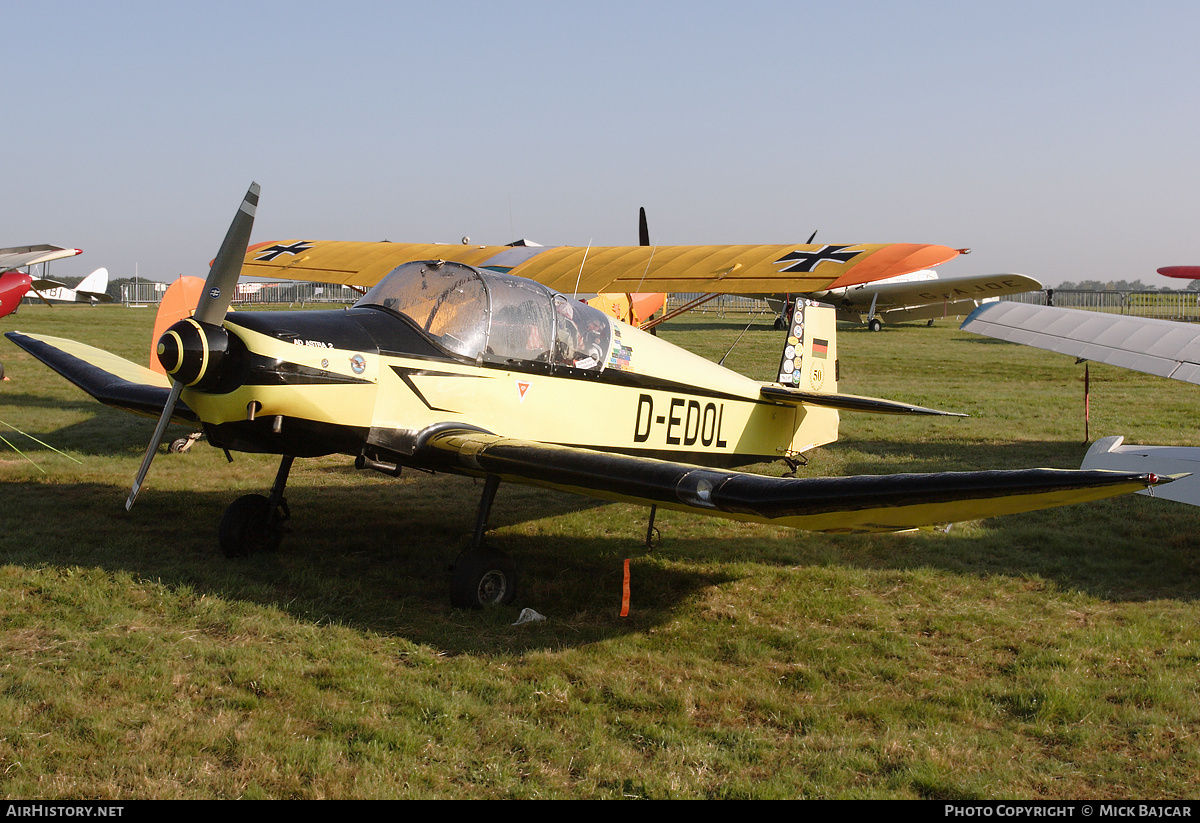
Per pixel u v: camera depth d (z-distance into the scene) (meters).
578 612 4.97
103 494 7.42
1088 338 7.51
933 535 6.75
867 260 7.96
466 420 5.34
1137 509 7.52
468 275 5.47
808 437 8.21
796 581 5.62
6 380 14.72
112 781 3.00
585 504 7.85
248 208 4.64
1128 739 3.53
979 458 9.84
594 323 6.11
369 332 5.05
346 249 12.12
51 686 3.67
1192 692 3.95
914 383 17.97
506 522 7.11
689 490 4.10
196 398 4.79
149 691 3.67
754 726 3.63
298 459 9.46
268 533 5.81
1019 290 28.78
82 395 13.40
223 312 4.73
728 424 7.25
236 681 3.82
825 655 4.37
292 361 4.65
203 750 3.25
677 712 3.69
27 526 6.27
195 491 7.71
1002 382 18.30
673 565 5.95
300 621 4.58
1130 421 12.66
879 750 3.41
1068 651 4.42
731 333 30.25
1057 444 10.80
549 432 5.81
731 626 4.80
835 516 3.87
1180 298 43.88
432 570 5.65
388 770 3.14
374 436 4.96
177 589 4.93
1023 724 3.66
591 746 3.36
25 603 4.70
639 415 6.42
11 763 3.09
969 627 4.83
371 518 7.05
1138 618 4.92
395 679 3.92
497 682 3.91
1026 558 6.14
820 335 8.43
